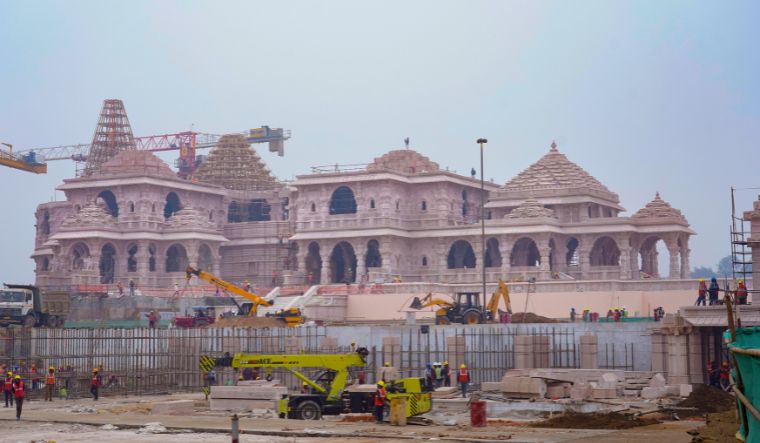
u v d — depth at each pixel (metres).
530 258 187.62
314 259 192.25
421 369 99.19
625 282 143.75
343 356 71.44
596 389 81.62
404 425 62.53
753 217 87.19
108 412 76.25
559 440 52.41
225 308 154.62
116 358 104.56
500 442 52.03
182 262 197.88
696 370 84.94
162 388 101.25
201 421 65.12
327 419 69.12
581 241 176.88
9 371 89.88
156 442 54.84
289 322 133.50
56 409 79.88
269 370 88.19
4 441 55.94
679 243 178.88
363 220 185.25
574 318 124.69
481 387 91.12
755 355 35.81
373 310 154.00
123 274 192.75
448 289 155.12
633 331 99.31
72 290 170.50
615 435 54.69
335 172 188.12
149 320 141.75
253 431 58.12
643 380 86.25
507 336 101.00
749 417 37.59
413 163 195.12
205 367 74.56
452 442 52.47
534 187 192.00
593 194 188.25
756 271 87.06
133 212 196.50
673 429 58.75
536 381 80.75
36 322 125.19
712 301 92.75
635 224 176.00
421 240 185.00
